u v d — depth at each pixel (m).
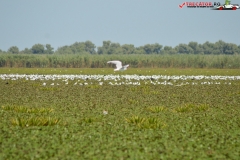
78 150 53.53
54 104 95.75
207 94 121.75
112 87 140.00
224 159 50.72
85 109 88.12
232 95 119.69
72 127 67.81
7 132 62.97
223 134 64.00
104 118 77.06
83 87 139.12
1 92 120.50
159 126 68.44
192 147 56.03
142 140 59.22
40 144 56.09
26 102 99.06
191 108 90.44
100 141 58.34
